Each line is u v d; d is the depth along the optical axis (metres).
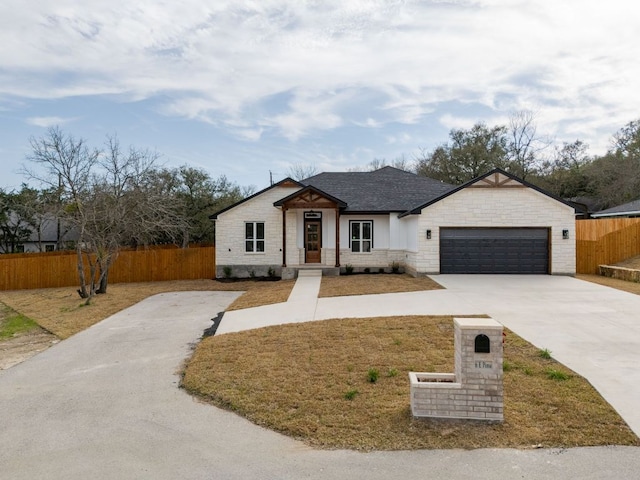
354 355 7.23
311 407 5.40
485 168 37.88
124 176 17.91
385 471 3.93
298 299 13.06
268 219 20.48
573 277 16.55
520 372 6.17
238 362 7.29
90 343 9.45
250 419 5.22
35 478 3.97
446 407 4.84
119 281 20.66
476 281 15.42
